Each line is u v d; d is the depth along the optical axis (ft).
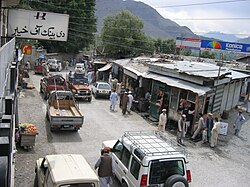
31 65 143.43
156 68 73.20
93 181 25.89
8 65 30.12
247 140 59.62
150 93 77.56
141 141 34.09
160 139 35.45
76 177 25.68
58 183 24.88
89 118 65.00
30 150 43.93
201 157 48.29
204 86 59.77
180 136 52.95
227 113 73.15
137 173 30.04
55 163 28.35
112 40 182.39
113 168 32.19
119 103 83.10
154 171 29.17
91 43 200.44
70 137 51.60
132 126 61.67
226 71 71.10
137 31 186.19
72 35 187.62
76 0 186.60
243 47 123.65
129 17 185.16
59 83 80.33
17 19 47.24
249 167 46.14
